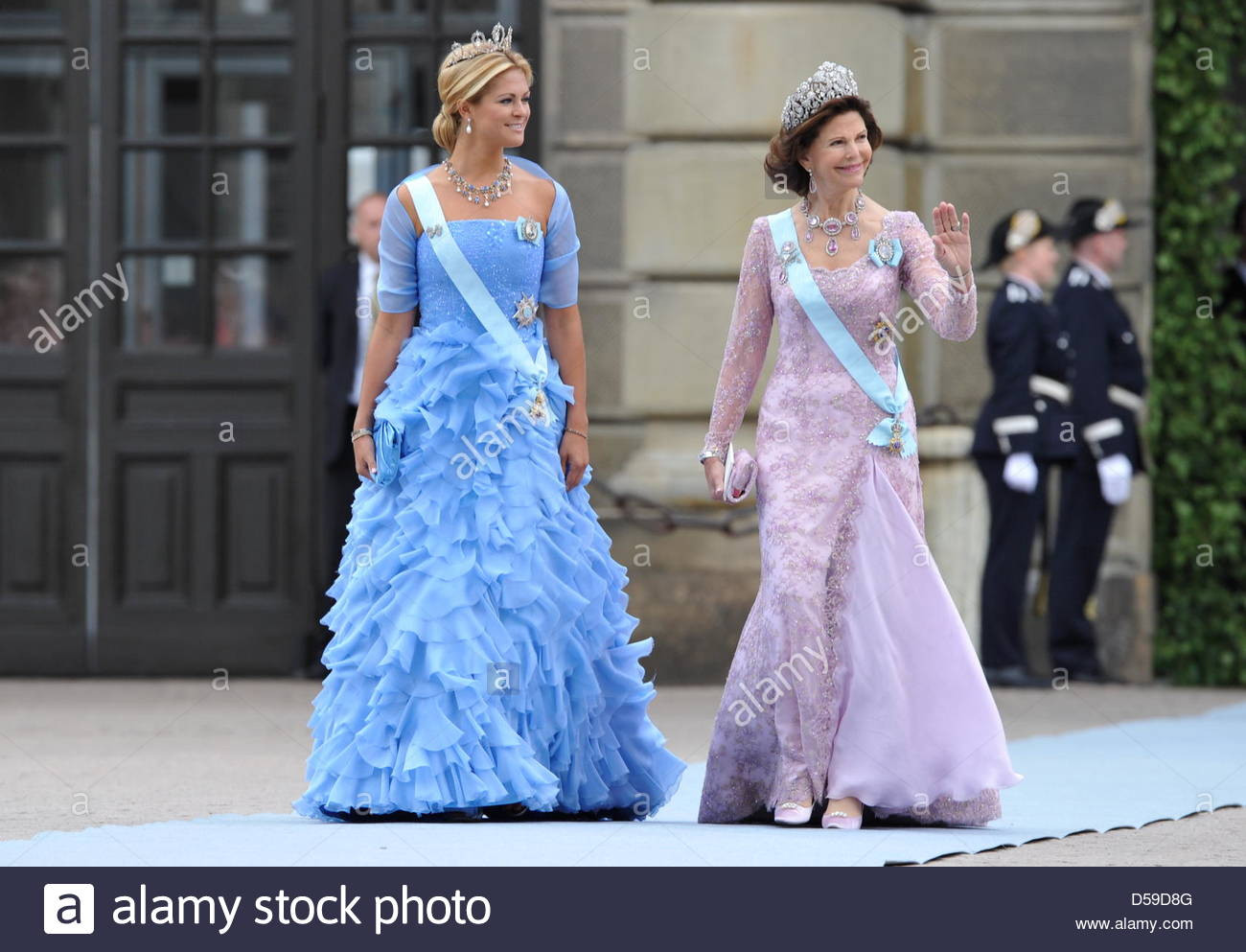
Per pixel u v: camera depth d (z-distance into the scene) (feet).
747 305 16.78
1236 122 33.55
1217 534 33.55
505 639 16.19
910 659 15.90
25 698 29.40
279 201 33.30
